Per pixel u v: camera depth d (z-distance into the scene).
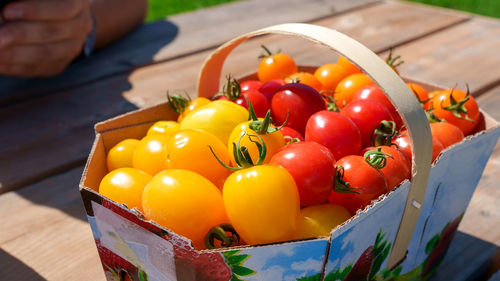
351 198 0.69
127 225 0.58
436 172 0.70
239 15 2.26
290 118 0.86
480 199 1.09
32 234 0.93
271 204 0.59
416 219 0.70
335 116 0.78
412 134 0.62
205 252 0.52
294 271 0.56
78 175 1.13
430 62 1.77
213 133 0.77
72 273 0.84
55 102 1.45
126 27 1.98
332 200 0.73
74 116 1.37
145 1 2.15
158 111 0.90
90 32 1.75
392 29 2.09
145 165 0.74
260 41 1.94
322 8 2.37
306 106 0.85
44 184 1.09
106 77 1.63
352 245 0.59
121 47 1.88
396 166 0.71
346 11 2.33
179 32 2.04
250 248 0.53
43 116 1.37
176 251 0.54
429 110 0.91
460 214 0.87
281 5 2.40
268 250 0.53
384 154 0.69
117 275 0.68
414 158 0.62
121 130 0.83
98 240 0.66
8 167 1.12
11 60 1.47
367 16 2.26
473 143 0.75
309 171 0.66
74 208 1.01
